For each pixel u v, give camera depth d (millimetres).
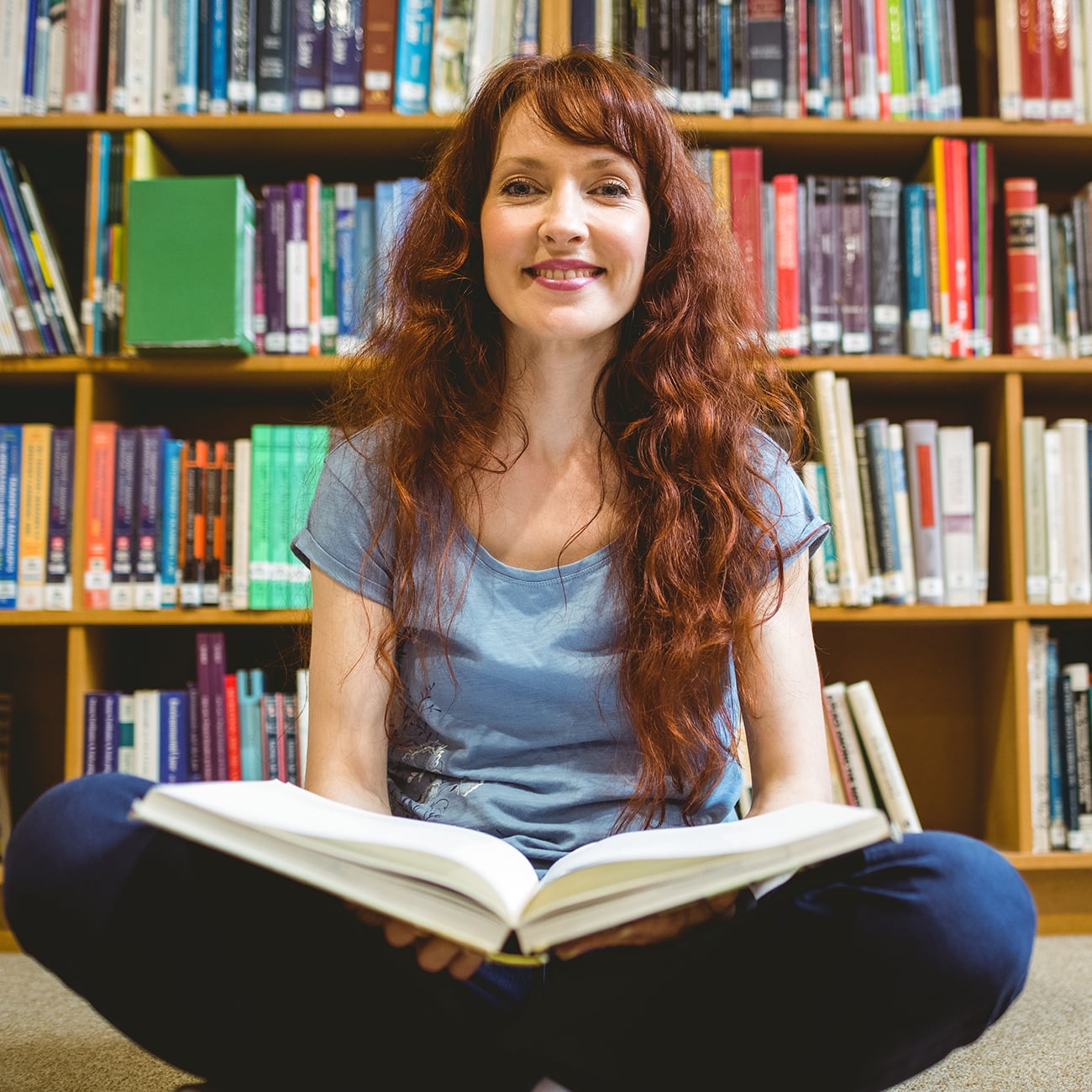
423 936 769
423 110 1966
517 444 1108
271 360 1925
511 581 1032
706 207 1177
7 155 1938
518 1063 851
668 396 1103
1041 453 1946
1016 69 1976
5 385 2074
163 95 1958
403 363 1138
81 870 786
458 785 996
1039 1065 1161
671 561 1032
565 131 1044
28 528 1899
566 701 996
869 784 1846
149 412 2193
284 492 1901
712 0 1971
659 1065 825
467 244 1145
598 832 960
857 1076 810
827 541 1914
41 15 1966
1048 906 1904
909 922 761
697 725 1012
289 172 2143
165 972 806
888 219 1961
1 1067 1158
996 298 2041
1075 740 1906
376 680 1037
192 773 1868
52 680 2184
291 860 691
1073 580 1930
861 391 2127
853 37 1981
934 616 1905
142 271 1885
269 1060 843
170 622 1885
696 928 796
